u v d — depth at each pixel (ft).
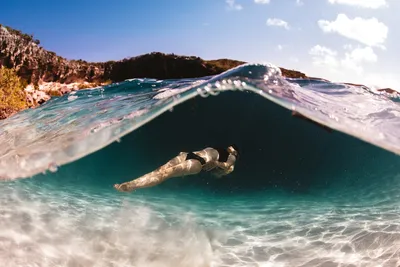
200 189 14.56
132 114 13.33
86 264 8.45
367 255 9.15
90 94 25.82
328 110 12.66
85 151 11.89
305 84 23.39
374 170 15.58
